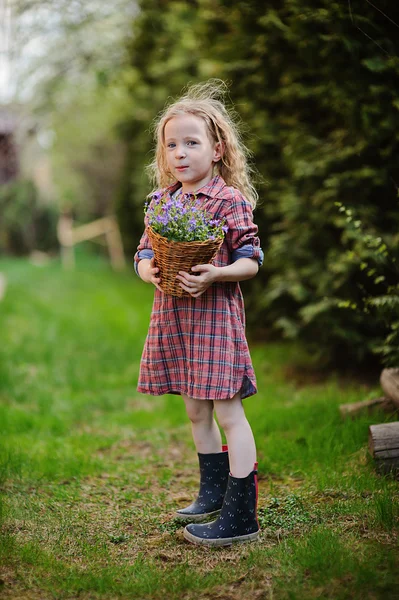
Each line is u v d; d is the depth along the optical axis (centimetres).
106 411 554
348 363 586
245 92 578
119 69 907
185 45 798
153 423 505
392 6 388
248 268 257
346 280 508
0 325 911
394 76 402
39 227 2206
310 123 548
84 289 1375
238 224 260
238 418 264
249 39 526
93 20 818
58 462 383
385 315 400
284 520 280
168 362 268
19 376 638
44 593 226
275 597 217
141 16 823
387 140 451
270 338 748
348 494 301
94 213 2345
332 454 354
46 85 937
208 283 247
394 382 377
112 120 1520
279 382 576
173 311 263
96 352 770
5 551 251
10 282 1444
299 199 539
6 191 1551
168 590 224
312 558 233
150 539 275
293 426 426
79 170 2194
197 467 390
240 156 282
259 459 374
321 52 423
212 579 230
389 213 477
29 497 325
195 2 772
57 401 568
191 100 278
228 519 262
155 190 305
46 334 852
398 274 457
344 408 408
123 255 1927
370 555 234
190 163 265
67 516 299
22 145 1205
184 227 242
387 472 317
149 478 369
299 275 558
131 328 899
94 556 254
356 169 495
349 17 385
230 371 256
